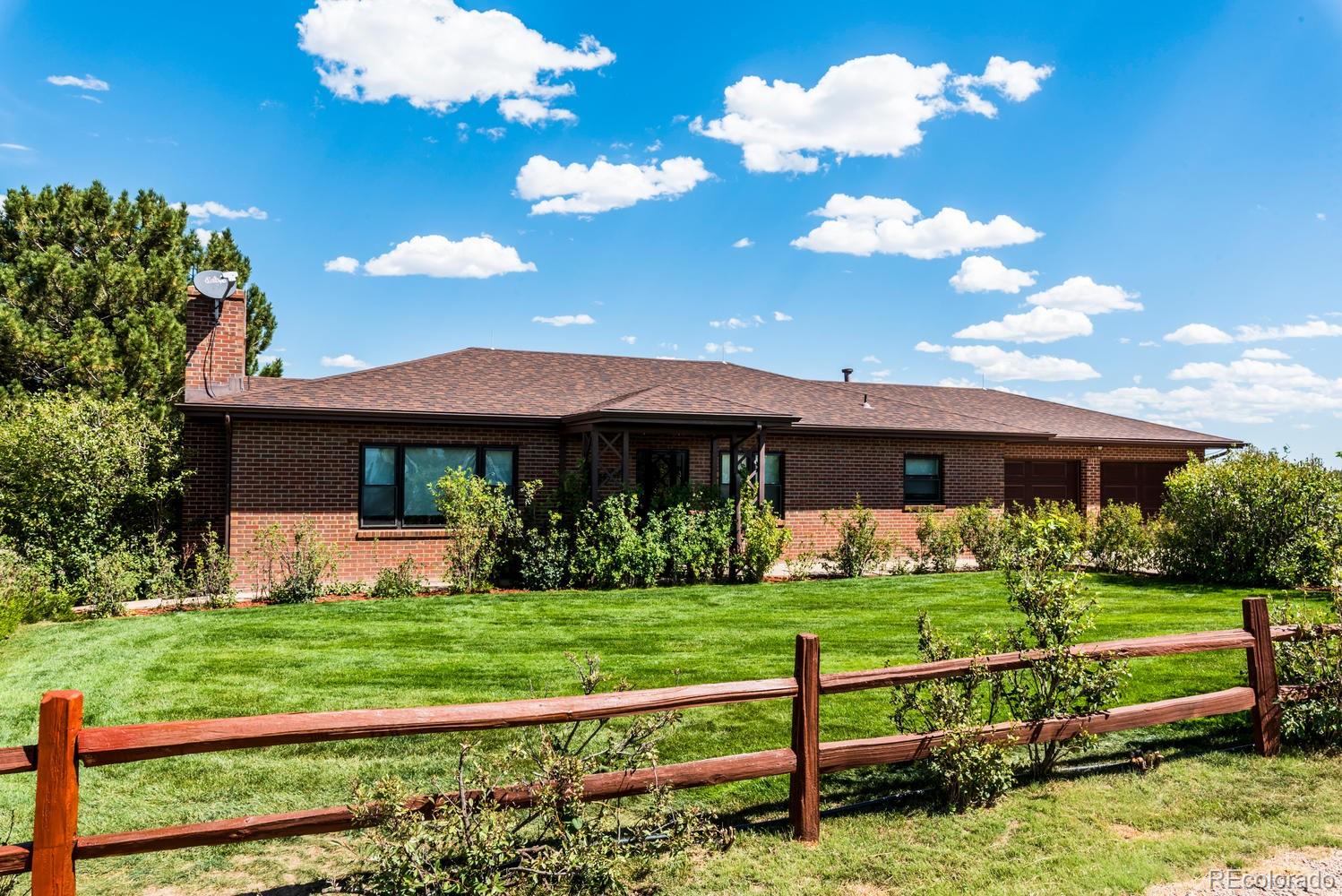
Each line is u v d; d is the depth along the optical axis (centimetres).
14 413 1414
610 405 1544
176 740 352
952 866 441
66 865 337
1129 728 572
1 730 694
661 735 473
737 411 1606
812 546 1798
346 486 1554
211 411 1450
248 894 418
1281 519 1467
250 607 1330
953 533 1797
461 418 1584
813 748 474
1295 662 649
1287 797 537
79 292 1978
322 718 376
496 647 996
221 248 2552
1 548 1209
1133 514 1738
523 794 415
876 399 2256
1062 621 554
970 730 510
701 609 1272
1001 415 2459
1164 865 441
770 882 425
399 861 374
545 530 1688
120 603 1255
